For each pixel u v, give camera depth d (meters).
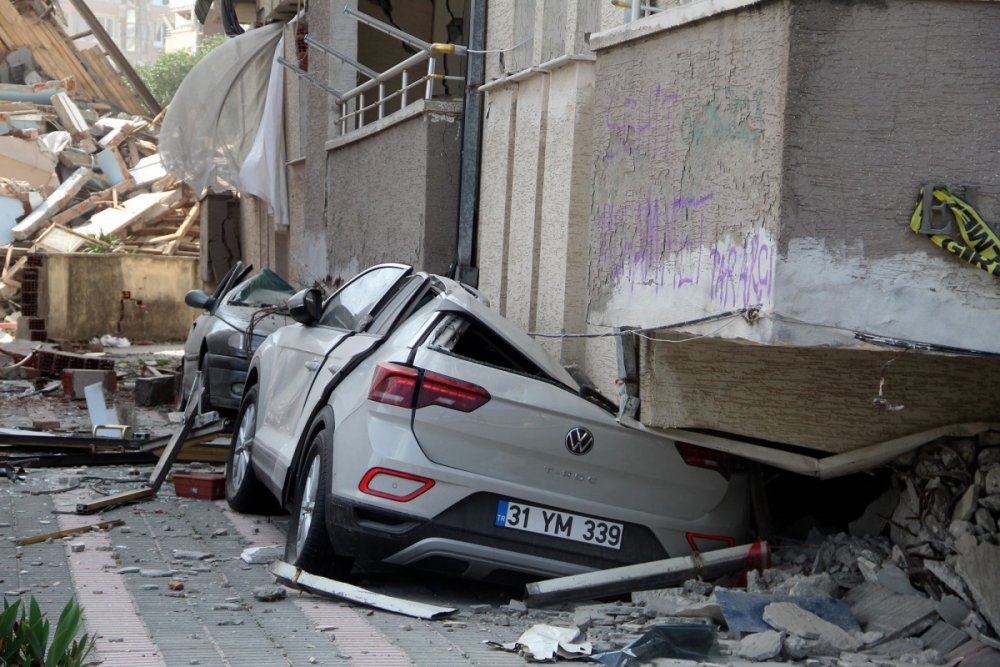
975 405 6.62
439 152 11.90
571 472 6.46
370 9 18.08
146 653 5.19
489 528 6.32
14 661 3.96
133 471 10.85
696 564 6.56
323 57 17.25
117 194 43.09
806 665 5.43
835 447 6.63
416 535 6.25
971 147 5.37
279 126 20.62
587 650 5.44
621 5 7.87
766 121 5.50
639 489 6.58
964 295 5.38
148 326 29.47
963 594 5.96
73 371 18.12
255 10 23.23
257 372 9.29
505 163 10.93
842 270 5.38
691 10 6.11
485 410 6.33
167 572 6.94
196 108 20.88
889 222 5.38
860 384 6.61
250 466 8.94
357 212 14.55
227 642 5.44
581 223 9.30
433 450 6.29
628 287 6.79
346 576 6.72
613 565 6.53
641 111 6.68
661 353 6.51
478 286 11.60
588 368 8.98
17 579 6.69
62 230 38.44
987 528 6.24
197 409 12.01
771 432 6.62
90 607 6.05
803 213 5.37
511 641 5.70
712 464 6.70
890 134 5.36
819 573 6.60
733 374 6.58
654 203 6.52
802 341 5.37
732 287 5.74
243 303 14.25
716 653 5.55
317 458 6.72
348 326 7.98
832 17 5.34
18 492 9.67
